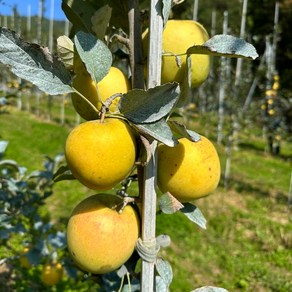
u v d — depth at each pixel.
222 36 0.32
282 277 1.62
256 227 2.04
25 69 0.30
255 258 1.75
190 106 4.25
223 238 1.90
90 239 0.34
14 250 1.32
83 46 0.32
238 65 3.27
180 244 1.80
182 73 0.38
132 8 0.35
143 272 0.35
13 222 1.01
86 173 0.31
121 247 0.35
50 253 0.97
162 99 0.30
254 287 1.55
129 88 0.37
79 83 0.36
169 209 0.34
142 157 0.33
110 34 0.40
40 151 3.29
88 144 0.30
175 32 0.37
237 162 3.47
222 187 2.69
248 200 2.48
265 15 6.32
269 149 4.07
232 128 2.87
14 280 1.23
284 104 3.90
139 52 0.35
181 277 1.54
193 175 0.36
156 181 0.34
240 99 3.29
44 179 0.90
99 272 0.36
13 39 0.29
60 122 4.75
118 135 0.31
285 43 6.27
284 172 3.30
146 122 0.30
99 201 0.36
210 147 0.38
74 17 0.39
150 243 0.35
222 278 1.58
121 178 0.32
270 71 3.73
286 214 2.30
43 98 6.27
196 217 0.39
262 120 4.02
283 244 1.88
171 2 0.35
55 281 0.98
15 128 4.07
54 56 0.30
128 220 0.35
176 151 0.36
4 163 0.87
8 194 0.83
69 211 2.00
